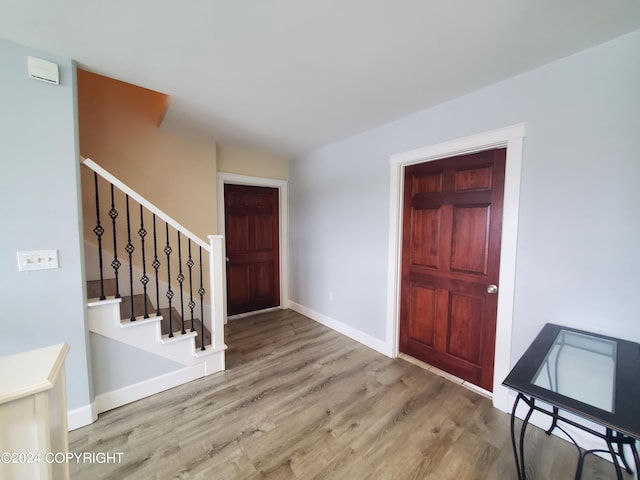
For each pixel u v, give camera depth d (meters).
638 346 1.29
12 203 1.40
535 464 1.39
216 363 2.27
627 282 1.35
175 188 2.90
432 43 1.38
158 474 1.33
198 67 1.61
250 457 1.43
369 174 2.72
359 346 2.82
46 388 0.65
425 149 2.20
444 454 1.46
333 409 1.82
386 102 2.07
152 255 2.80
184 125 2.62
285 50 1.45
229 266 3.68
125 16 1.20
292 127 2.63
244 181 3.56
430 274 2.34
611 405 0.93
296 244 3.96
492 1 1.10
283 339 2.99
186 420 1.71
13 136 1.39
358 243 2.89
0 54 1.34
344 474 1.34
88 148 2.44
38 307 1.49
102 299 1.76
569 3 1.11
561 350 1.29
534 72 1.61
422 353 2.45
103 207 2.53
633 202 1.32
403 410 1.81
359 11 1.16
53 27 1.26
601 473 1.35
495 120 1.79
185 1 1.11
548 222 1.59
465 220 2.08
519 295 1.72
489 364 1.97
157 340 1.97
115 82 2.54
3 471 0.63
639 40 1.28
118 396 1.83
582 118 1.45
